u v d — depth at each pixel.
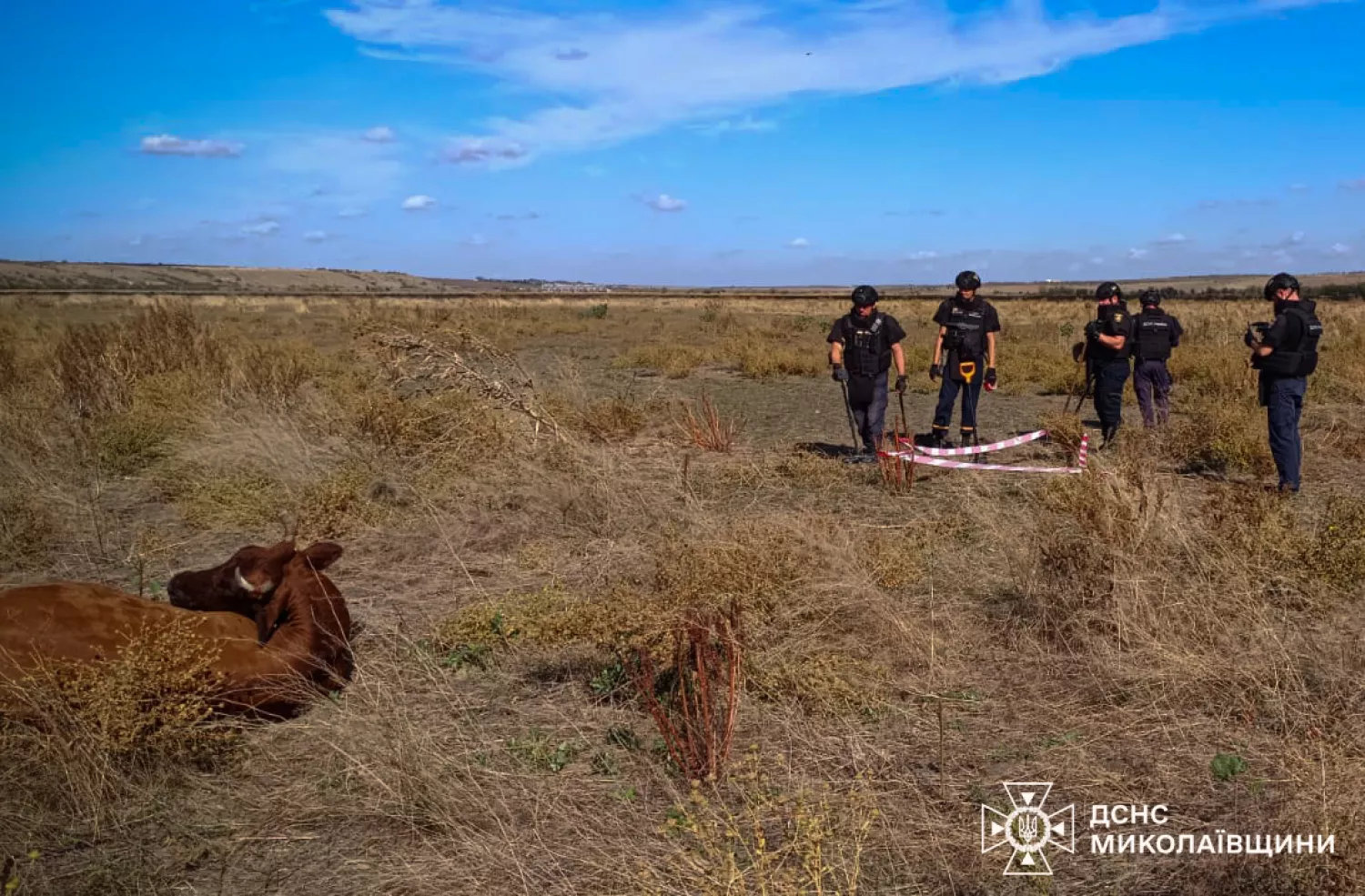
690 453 10.09
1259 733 4.09
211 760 4.00
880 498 8.23
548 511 7.71
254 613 4.48
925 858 3.35
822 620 5.17
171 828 3.60
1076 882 3.23
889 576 5.80
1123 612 4.99
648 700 3.97
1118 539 5.76
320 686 4.48
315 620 4.47
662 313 46.56
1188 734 4.12
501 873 3.29
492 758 4.05
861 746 4.08
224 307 48.69
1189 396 13.62
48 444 9.61
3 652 3.96
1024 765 3.94
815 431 11.91
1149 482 6.68
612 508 7.61
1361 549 5.52
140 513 8.23
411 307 35.28
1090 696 4.51
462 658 5.07
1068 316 36.72
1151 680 4.52
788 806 3.61
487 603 5.56
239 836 3.55
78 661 4.01
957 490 8.27
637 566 6.40
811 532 6.07
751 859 3.23
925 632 5.15
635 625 4.55
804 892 2.98
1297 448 8.21
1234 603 5.02
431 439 9.27
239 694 4.18
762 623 5.00
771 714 4.35
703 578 5.18
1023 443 10.80
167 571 6.74
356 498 7.84
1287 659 4.40
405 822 3.63
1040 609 5.36
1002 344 22.77
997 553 6.29
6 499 7.60
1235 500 6.24
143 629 4.16
